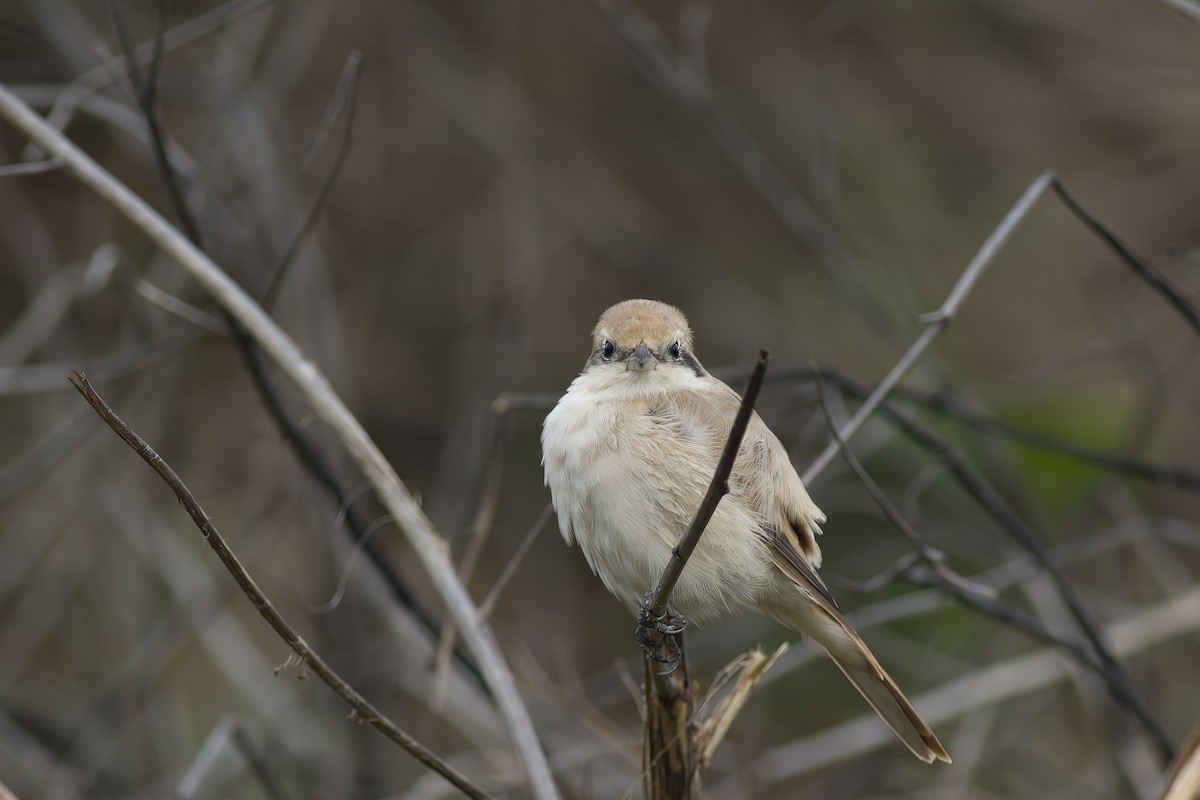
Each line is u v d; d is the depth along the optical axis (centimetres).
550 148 1578
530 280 1408
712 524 716
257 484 1325
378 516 1170
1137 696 966
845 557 1326
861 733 1112
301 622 1291
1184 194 1594
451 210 1543
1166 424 1413
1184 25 1469
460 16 1509
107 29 1352
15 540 1270
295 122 1478
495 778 965
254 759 949
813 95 1619
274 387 877
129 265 1198
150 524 1248
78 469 1247
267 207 1266
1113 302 1461
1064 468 1329
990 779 1266
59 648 1319
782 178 1442
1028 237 1605
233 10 1128
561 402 775
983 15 1666
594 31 1582
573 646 1373
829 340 1531
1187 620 1099
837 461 1280
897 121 1670
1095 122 1650
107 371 1115
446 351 1538
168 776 1164
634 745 1000
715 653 1285
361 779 1126
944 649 1276
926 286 1590
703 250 1620
